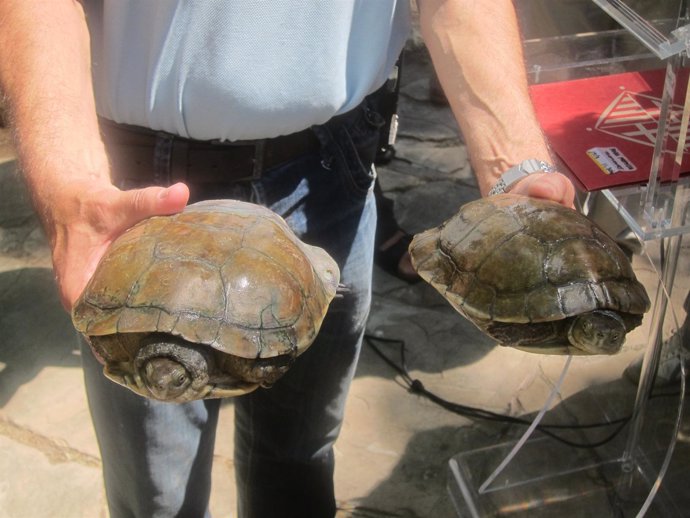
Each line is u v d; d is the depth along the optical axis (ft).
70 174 2.43
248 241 2.54
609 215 4.34
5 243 6.05
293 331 2.48
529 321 2.63
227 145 2.90
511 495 4.29
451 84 2.84
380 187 6.02
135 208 2.41
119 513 3.41
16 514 4.33
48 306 5.55
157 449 3.09
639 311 2.67
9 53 2.55
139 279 2.43
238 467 3.59
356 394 4.92
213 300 2.41
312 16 2.67
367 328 5.37
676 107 3.19
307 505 3.65
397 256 5.75
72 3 2.65
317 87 2.78
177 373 2.40
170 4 2.61
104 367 2.56
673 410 4.27
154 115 2.81
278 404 3.34
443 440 4.65
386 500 4.37
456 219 2.94
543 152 2.80
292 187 3.02
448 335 5.33
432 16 2.86
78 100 2.53
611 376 4.98
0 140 6.84
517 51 2.86
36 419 4.76
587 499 4.27
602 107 3.82
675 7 3.35
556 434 4.61
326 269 2.78
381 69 3.00
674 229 3.32
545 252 2.69
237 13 2.61
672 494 4.17
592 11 4.19
